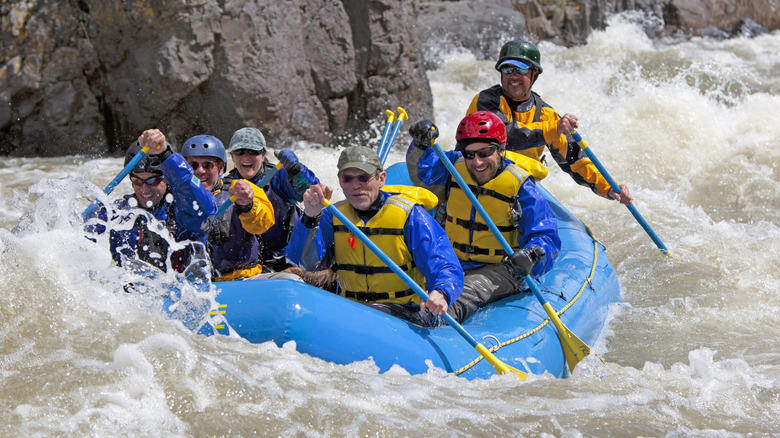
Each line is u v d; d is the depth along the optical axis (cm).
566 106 3434
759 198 2489
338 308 1070
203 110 2762
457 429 909
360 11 3002
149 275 1150
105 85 2795
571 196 2481
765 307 1658
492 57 4112
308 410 900
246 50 2719
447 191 1418
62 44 2744
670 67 3966
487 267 1390
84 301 1050
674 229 2198
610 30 4562
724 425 999
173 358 942
